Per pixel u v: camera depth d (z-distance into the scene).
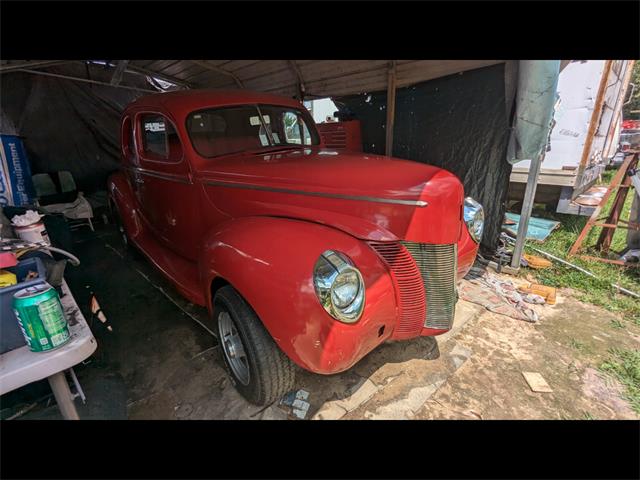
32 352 1.48
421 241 1.91
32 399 2.02
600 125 5.17
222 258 1.92
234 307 1.91
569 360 2.46
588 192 5.85
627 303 3.15
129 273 4.01
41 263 1.85
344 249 1.77
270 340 1.86
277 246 1.78
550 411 2.05
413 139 4.41
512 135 3.34
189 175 2.69
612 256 4.12
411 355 2.50
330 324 1.59
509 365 2.41
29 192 3.72
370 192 1.95
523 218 3.54
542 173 5.07
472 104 3.73
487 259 4.06
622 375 2.32
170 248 3.38
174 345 2.70
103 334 2.85
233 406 2.10
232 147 2.89
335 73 4.47
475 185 3.95
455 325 2.83
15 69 4.06
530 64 2.76
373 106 4.82
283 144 3.21
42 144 5.72
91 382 2.26
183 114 2.67
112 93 6.37
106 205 6.23
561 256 4.14
